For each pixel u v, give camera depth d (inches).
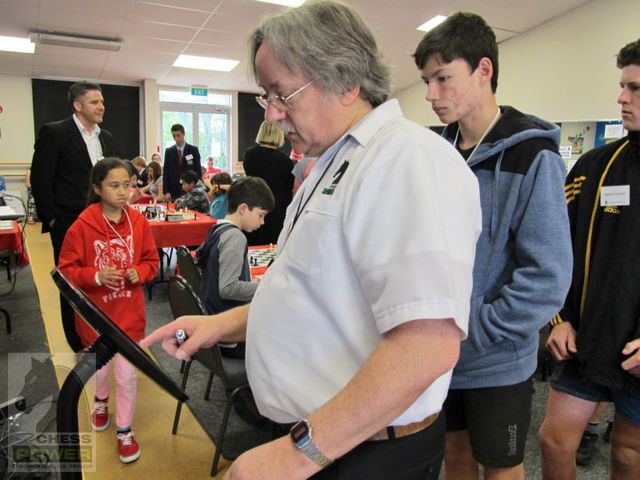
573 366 54.5
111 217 81.9
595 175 55.0
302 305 26.9
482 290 44.4
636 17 180.2
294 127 29.0
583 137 158.6
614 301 50.4
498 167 43.8
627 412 50.4
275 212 134.3
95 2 203.5
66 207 105.8
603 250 52.4
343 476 27.8
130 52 279.3
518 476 46.1
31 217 326.3
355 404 21.5
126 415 75.4
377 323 22.5
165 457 77.2
